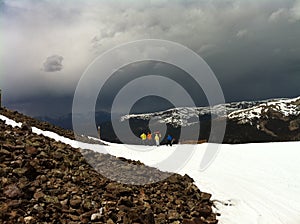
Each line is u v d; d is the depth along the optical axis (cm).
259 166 1988
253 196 1448
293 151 2389
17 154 1220
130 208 1080
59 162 1320
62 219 894
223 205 1331
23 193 945
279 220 1234
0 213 819
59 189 1060
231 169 1905
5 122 1802
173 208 1198
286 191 1537
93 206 1023
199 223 1098
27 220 827
